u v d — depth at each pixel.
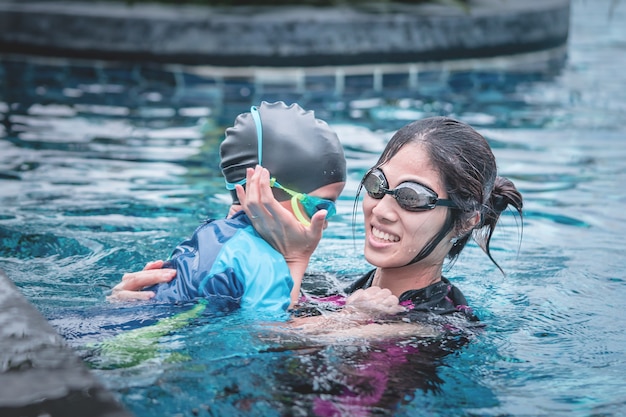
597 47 10.27
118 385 2.04
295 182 2.63
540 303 3.00
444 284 2.71
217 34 7.92
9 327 2.13
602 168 5.14
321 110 6.84
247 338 2.34
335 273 3.23
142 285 2.66
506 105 7.05
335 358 2.26
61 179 4.65
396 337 2.41
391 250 2.55
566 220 4.16
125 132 5.90
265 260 2.55
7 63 8.34
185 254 2.68
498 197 2.65
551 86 7.90
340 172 2.69
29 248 3.45
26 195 4.30
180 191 4.49
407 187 2.47
